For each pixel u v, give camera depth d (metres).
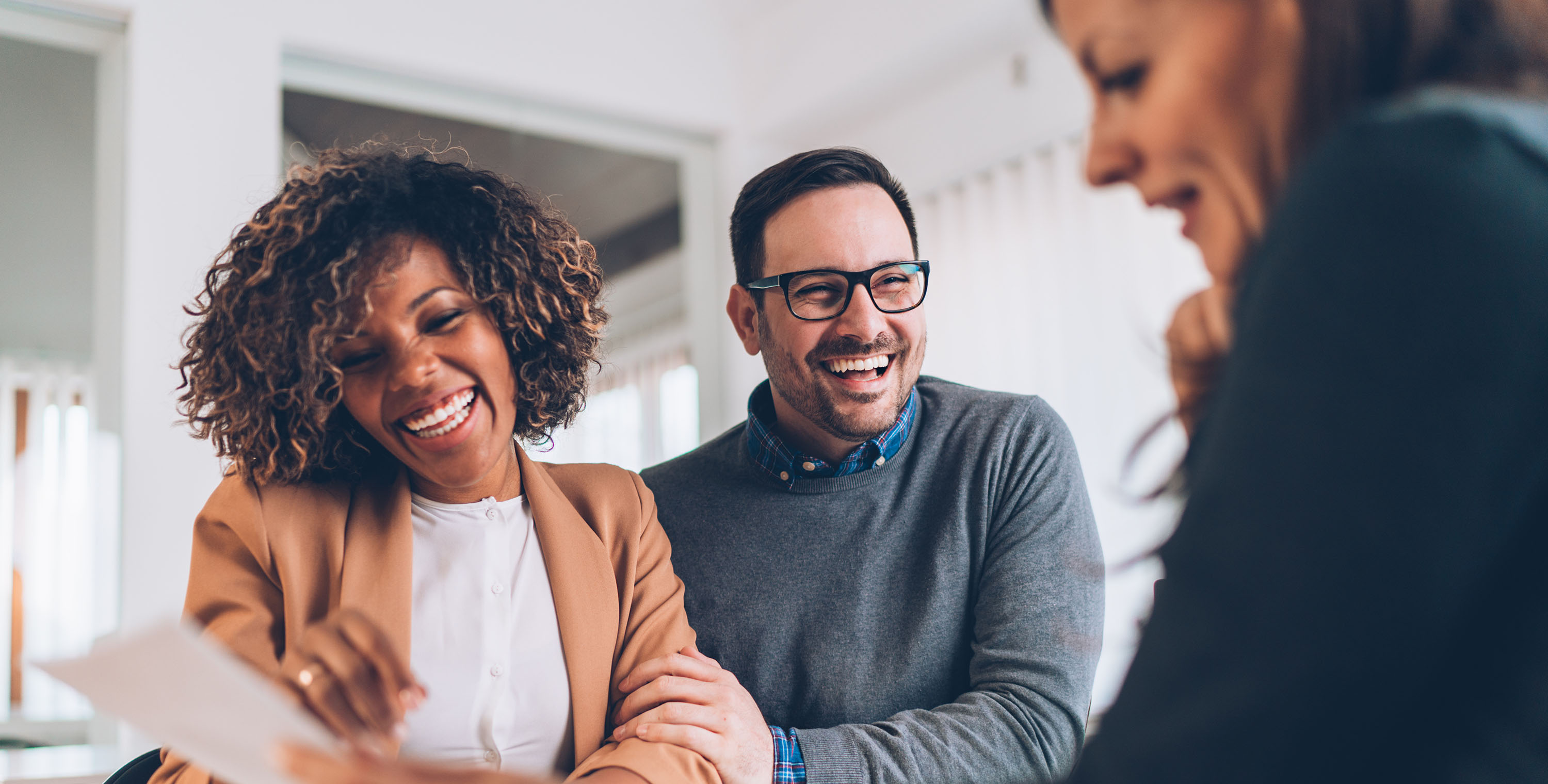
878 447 1.30
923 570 1.26
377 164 0.98
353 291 0.90
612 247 3.68
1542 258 0.33
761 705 1.26
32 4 2.63
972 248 3.63
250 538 0.95
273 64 2.95
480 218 0.99
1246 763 0.38
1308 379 0.36
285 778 0.53
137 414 2.57
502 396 0.98
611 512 1.14
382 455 1.06
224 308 0.97
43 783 1.77
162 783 0.87
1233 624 0.38
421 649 0.98
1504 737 0.35
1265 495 0.37
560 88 3.56
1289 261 0.37
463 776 0.57
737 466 1.39
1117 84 0.45
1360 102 0.39
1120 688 0.44
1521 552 0.36
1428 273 0.34
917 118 3.85
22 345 2.49
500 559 1.04
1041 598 1.19
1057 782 0.47
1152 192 0.46
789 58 3.89
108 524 2.52
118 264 2.66
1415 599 0.34
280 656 0.93
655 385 3.63
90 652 0.50
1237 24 0.40
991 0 3.19
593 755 0.98
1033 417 1.34
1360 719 0.36
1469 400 0.34
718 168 4.02
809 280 1.24
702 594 1.30
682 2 3.87
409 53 3.23
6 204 2.54
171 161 2.73
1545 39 0.38
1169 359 0.49
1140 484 2.44
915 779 1.03
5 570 2.35
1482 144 0.34
